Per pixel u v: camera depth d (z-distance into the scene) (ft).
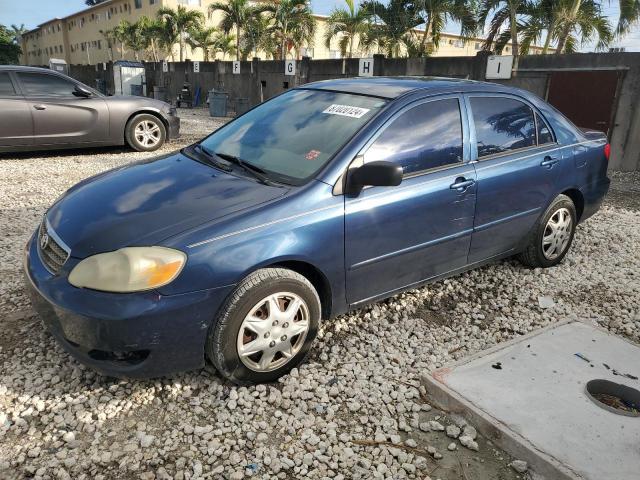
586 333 11.87
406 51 66.28
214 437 8.78
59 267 9.30
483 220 13.25
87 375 10.03
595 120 32.78
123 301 8.50
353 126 11.32
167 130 34.53
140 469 8.07
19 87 28.71
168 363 9.07
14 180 25.12
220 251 9.07
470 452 8.75
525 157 14.03
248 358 9.75
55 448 8.39
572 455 8.31
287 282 9.73
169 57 131.75
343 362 10.98
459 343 11.96
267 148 11.84
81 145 30.91
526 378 10.16
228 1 89.35
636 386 9.90
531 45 56.03
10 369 10.18
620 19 51.26
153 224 9.34
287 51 97.14
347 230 10.52
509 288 14.71
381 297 11.89
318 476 8.13
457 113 12.74
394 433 9.08
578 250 17.90
